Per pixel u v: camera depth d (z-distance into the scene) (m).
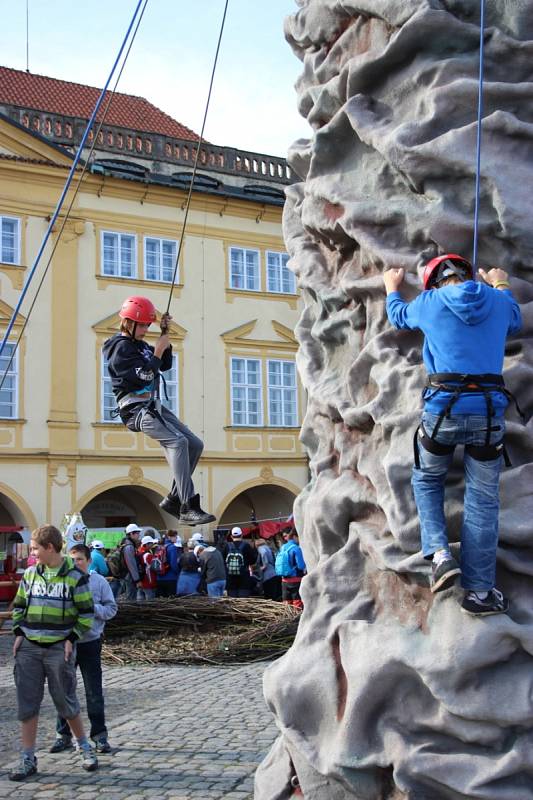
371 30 5.18
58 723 7.96
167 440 6.47
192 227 30.61
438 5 4.86
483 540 4.05
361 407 4.84
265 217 31.83
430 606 4.33
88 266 28.89
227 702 10.22
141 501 30.27
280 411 31.27
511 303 4.12
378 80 5.11
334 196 5.20
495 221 4.57
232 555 19.94
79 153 6.95
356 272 5.23
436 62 4.82
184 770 7.21
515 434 4.36
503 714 4.01
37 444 27.45
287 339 31.62
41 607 7.21
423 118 4.79
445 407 3.91
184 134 35.41
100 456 28.16
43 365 27.86
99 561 17.84
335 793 4.50
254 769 7.18
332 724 4.56
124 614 15.88
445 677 4.11
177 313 30.00
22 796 6.63
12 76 34.28
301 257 5.73
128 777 7.06
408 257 4.76
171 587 18.33
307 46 5.74
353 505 4.93
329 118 5.43
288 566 17.00
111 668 13.41
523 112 4.70
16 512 27.14
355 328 5.21
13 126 28.06
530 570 4.19
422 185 4.74
